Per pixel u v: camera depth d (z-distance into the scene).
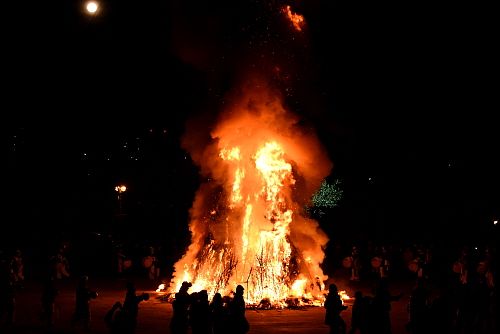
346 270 33.41
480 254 27.89
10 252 37.69
